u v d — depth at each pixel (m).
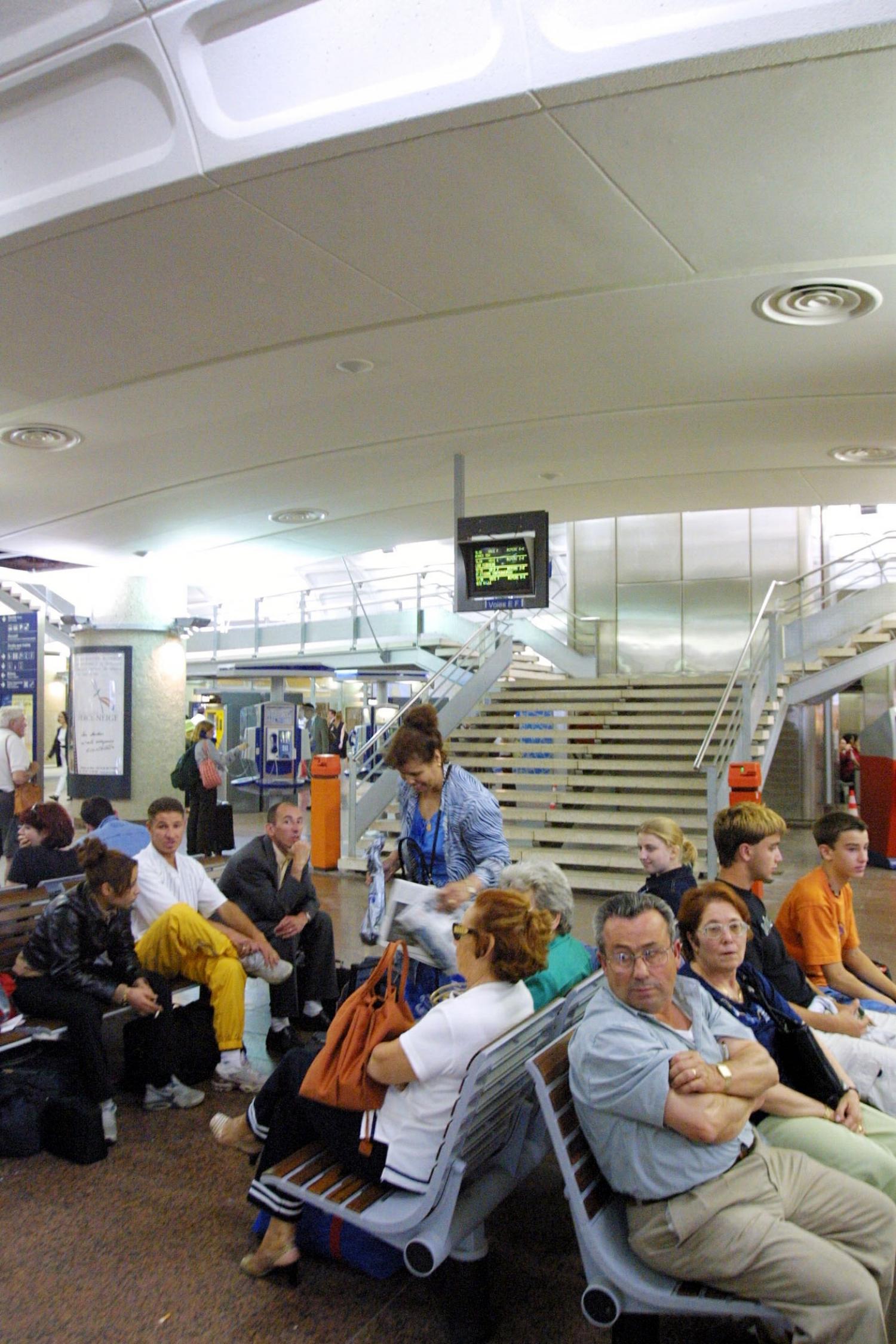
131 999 4.45
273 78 4.02
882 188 4.43
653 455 9.35
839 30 3.42
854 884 10.88
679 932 3.48
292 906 5.62
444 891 3.91
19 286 5.28
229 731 21.72
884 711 12.36
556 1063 2.97
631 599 17.09
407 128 3.96
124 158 4.41
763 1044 3.34
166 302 5.52
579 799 11.42
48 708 25.77
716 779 9.44
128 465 9.13
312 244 4.89
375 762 13.12
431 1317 3.12
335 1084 3.08
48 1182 3.99
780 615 13.16
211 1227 3.63
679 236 4.88
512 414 7.96
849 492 11.05
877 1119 3.41
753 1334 3.06
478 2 3.68
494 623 15.80
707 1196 2.61
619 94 3.74
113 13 4.07
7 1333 3.01
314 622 19.61
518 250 5.01
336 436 8.47
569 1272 3.38
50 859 6.01
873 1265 2.68
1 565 15.88
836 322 6.04
